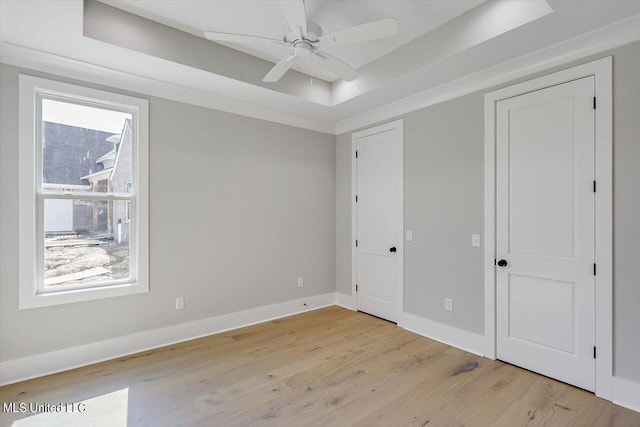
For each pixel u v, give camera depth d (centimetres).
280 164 391
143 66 268
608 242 216
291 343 313
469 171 293
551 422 195
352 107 372
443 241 314
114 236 289
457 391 229
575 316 231
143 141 296
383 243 381
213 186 338
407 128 349
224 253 346
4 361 237
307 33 205
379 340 320
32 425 192
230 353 290
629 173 208
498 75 271
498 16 221
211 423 195
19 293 242
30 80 245
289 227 400
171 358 280
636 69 205
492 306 277
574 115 231
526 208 257
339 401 218
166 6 234
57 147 264
